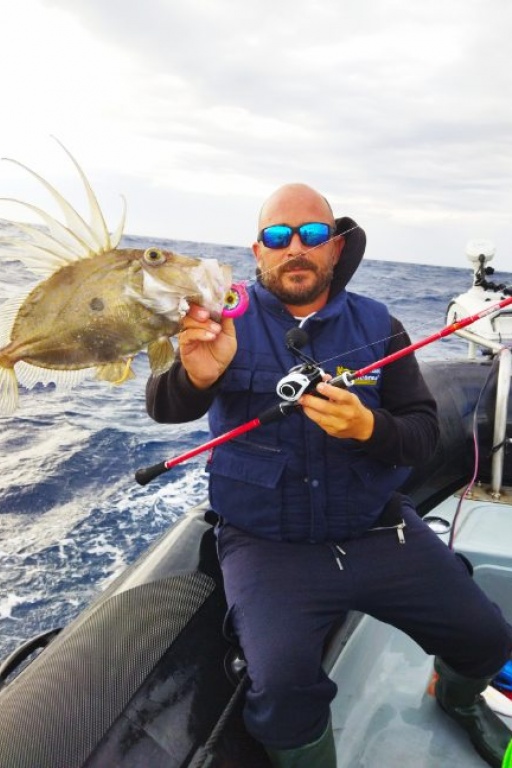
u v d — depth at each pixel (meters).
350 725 2.26
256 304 2.45
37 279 1.63
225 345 1.92
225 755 1.81
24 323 1.62
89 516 5.60
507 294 3.75
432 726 2.27
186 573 2.35
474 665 2.11
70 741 1.66
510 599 3.08
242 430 2.12
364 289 25.36
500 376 3.62
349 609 2.17
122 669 1.90
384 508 2.33
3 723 1.71
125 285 1.61
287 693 1.77
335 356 2.39
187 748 1.76
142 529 5.38
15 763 1.59
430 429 2.39
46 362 1.64
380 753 2.15
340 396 1.93
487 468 3.93
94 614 2.16
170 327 1.66
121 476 6.58
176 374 2.12
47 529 5.31
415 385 2.50
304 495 2.22
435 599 2.12
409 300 21.28
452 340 11.75
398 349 2.51
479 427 3.95
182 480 6.52
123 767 1.65
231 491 2.29
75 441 7.53
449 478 3.95
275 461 2.22
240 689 1.98
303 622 1.96
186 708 1.86
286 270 2.36
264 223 2.43
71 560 4.83
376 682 2.47
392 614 2.19
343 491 2.22
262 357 2.34
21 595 4.35
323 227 2.34
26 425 8.02
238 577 2.13
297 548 2.22
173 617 2.13
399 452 2.17
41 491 6.04
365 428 2.04
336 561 2.16
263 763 1.89
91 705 1.77
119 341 1.65
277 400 2.31
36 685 1.85
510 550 3.12
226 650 2.11
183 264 1.65
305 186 2.40
